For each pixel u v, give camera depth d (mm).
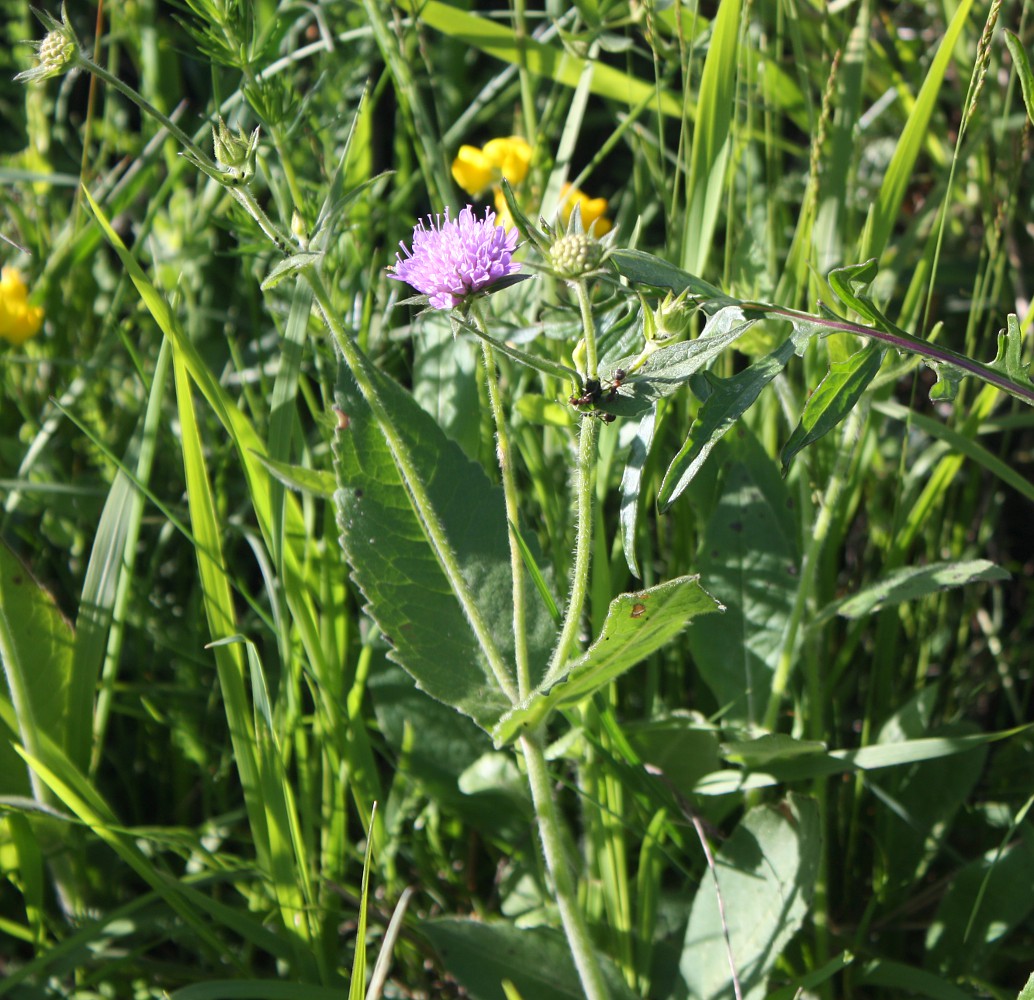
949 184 741
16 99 1096
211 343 921
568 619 664
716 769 739
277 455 736
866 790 779
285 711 739
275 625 786
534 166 848
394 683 761
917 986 713
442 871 768
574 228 633
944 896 742
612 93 860
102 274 947
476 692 699
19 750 700
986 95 858
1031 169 899
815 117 816
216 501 829
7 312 847
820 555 779
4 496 852
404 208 900
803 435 632
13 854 738
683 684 794
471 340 730
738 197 851
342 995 690
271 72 851
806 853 702
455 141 925
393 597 701
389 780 798
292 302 756
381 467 707
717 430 625
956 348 900
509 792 744
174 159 891
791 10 799
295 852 719
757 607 755
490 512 712
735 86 763
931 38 924
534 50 855
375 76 957
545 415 735
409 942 737
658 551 826
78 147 1053
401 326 881
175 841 713
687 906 738
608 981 691
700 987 700
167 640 803
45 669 720
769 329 740
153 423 747
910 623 818
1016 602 871
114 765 796
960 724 767
